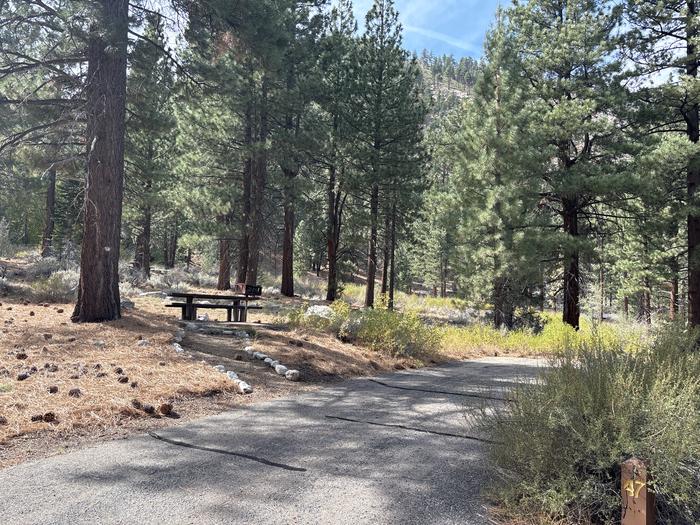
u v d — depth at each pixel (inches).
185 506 128.4
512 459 140.0
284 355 345.1
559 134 697.6
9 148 470.3
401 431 203.0
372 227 1016.2
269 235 1064.8
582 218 789.2
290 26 816.3
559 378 153.7
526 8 777.6
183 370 281.0
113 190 396.8
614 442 125.4
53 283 532.4
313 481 147.8
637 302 1583.4
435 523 122.9
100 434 186.7
